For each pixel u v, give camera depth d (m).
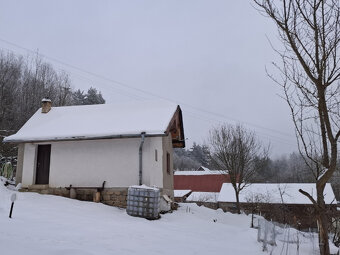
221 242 7.59
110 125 13.04
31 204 9.28
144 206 10.15
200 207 16.11
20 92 27.19
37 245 4.48
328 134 3.86
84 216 8.59
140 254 5.02
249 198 25.70
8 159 18.70
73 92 36.69
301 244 9.09
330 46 3.81
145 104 15.01
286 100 4.27
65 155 12.85
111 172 12.23
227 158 19.58
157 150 12.53
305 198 24.81
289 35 3.95
